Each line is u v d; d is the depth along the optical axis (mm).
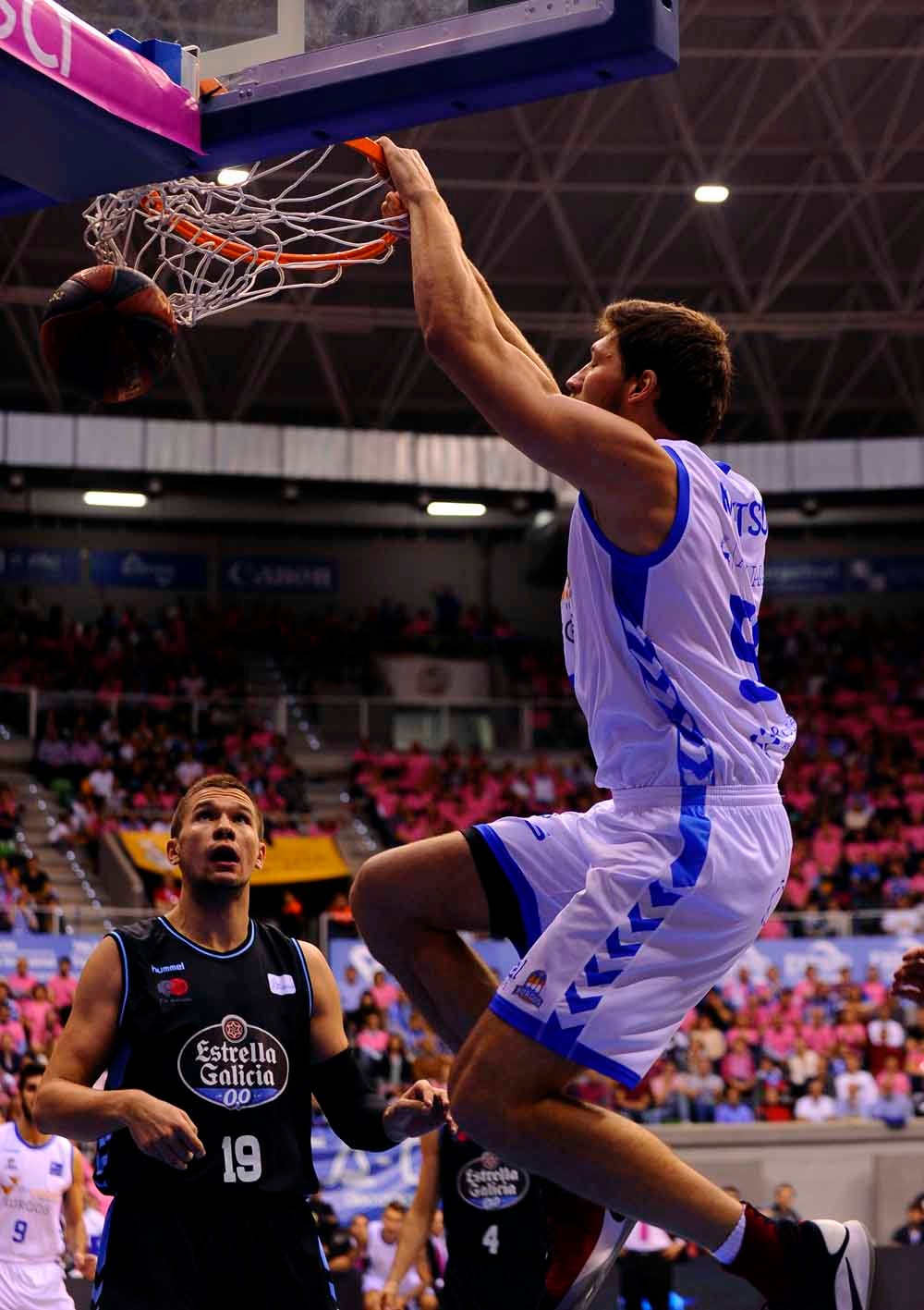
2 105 2492
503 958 14586
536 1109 2164
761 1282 2174
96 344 3020
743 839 2277
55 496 25953
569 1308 2367
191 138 2717
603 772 2391
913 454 24094
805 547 28797
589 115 19984
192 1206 3070
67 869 18828
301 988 3348
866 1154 13539
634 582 2287
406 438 23969
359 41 2602
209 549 27875
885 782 22438
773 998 15328
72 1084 3023
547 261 23281
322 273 3439
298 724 23922
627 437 2242
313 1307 3115
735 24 18422
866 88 19797
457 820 21266
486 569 28844
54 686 23906
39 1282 6730
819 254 23328
